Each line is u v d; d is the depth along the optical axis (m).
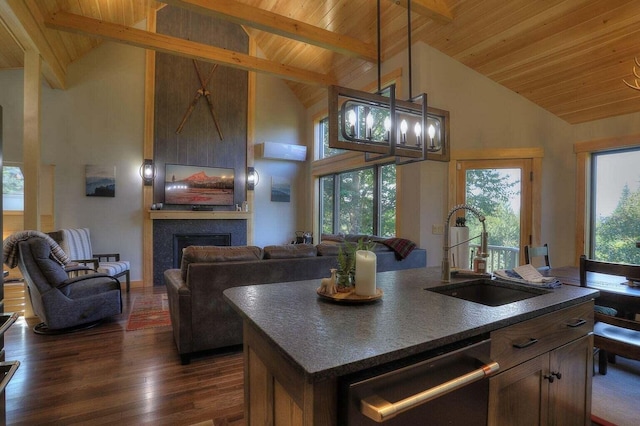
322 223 6.96
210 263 2.97
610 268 2.14
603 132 3.50
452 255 3.47
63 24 4.00
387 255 4.05
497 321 1.27
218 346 2.96
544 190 3.89
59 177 5.24
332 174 6.58
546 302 1.54
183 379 2.56
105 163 5.51
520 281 1.90
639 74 2.98
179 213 5.89
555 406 1.56
